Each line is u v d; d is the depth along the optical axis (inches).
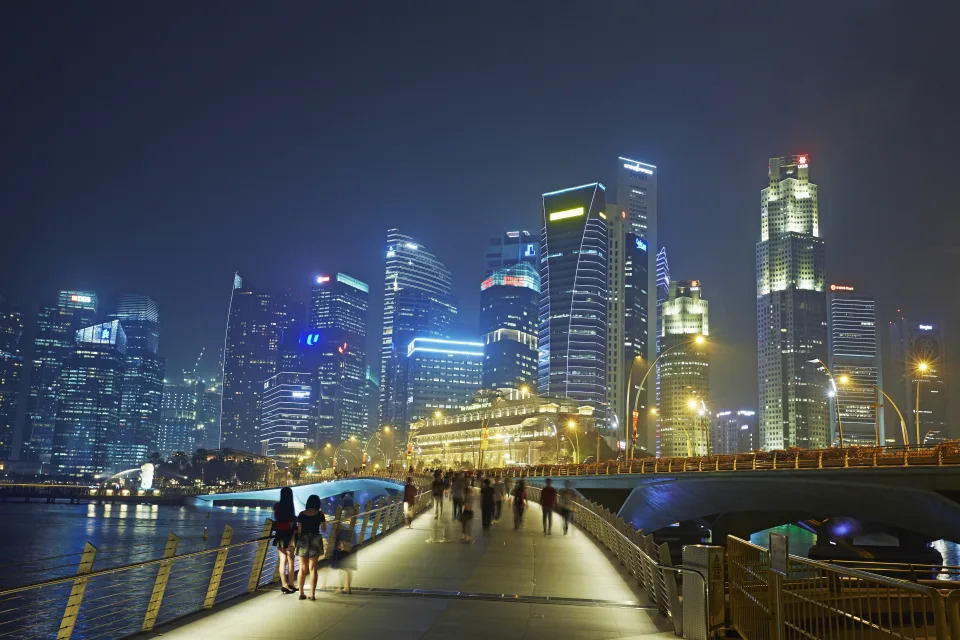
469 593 792.9
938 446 2151.8
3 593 439.8
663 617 688.4
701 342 3157.0
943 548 4333.2
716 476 2802.7
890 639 302.5
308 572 737.0
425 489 2306.8
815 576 403.2
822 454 2573.8
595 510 1439.5
